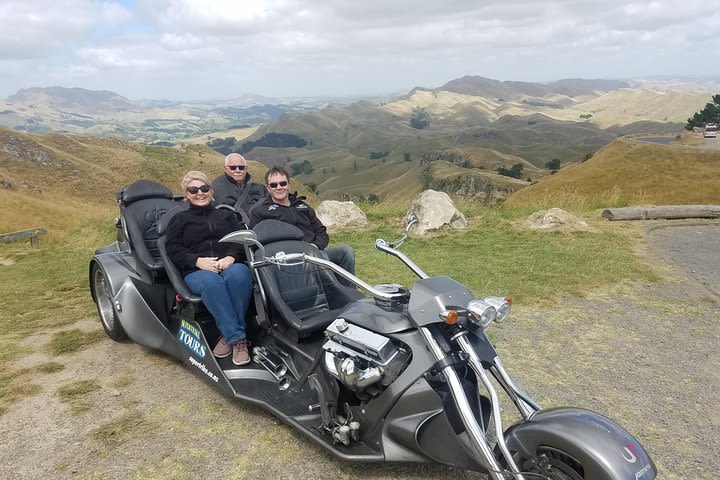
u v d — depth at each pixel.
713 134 97.81
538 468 2.77
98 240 12.82
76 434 3.93
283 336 4.21
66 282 8.31
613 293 7.34
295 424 3.69
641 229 11.63
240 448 3.72
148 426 4.02
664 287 7.64
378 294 3.32
